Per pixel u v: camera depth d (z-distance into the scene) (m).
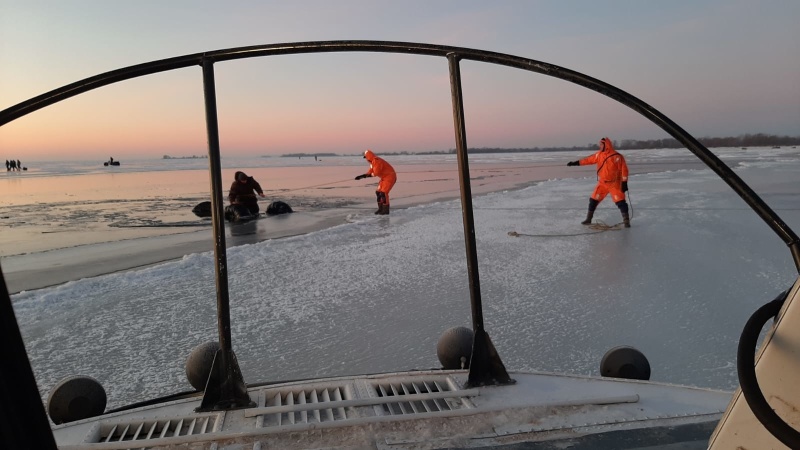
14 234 12.02
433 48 2.07
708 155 1.48
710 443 1.06
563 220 11.73
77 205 18.48
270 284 6.65
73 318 5.49
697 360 4.08
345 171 44.31
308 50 1.99
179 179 34.69
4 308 0.86
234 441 1.70
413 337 4.71
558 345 4.42
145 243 10.57
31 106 1.76
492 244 9.04
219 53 1.97
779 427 0.80
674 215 11.77
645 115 1.63
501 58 1.97
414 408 1.91
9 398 0.87
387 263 7.71
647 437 1.71
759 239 8.73
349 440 1.71
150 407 1.98
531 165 45.28
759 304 5.36
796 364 0.87
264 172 42.88
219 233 1.97
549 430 1.77
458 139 2.12
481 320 2.17
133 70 1.90
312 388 2.11
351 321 5.15
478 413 1.86
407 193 21.11
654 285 6.12
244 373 4.02
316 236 10.32
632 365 2.56
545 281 6.43
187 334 5.01
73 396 2.27
